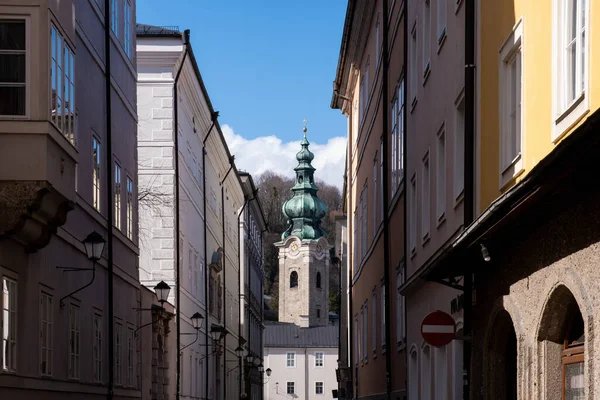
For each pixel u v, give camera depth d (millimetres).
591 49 9797
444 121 19703
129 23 30812
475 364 15047
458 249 13258
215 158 56875
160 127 39125
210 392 53281
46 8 18125
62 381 21062
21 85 17906
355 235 45188
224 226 61375
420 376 22906
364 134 40188
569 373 11094
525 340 11992
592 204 9320
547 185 9250
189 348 44031
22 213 17375
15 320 17859
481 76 15648
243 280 74438
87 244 21578
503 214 10828
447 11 19453
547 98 11648
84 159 23734
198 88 45500
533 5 12383
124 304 28750
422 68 23094
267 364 148000
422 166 22906
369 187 37594
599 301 9117
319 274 162875
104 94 26328
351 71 45375
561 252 10461
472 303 15531
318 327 152125
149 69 39312
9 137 17672
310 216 164000
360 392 41281
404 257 25516
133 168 30906
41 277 19719
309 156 166500
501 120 14234
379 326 33250
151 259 38594
